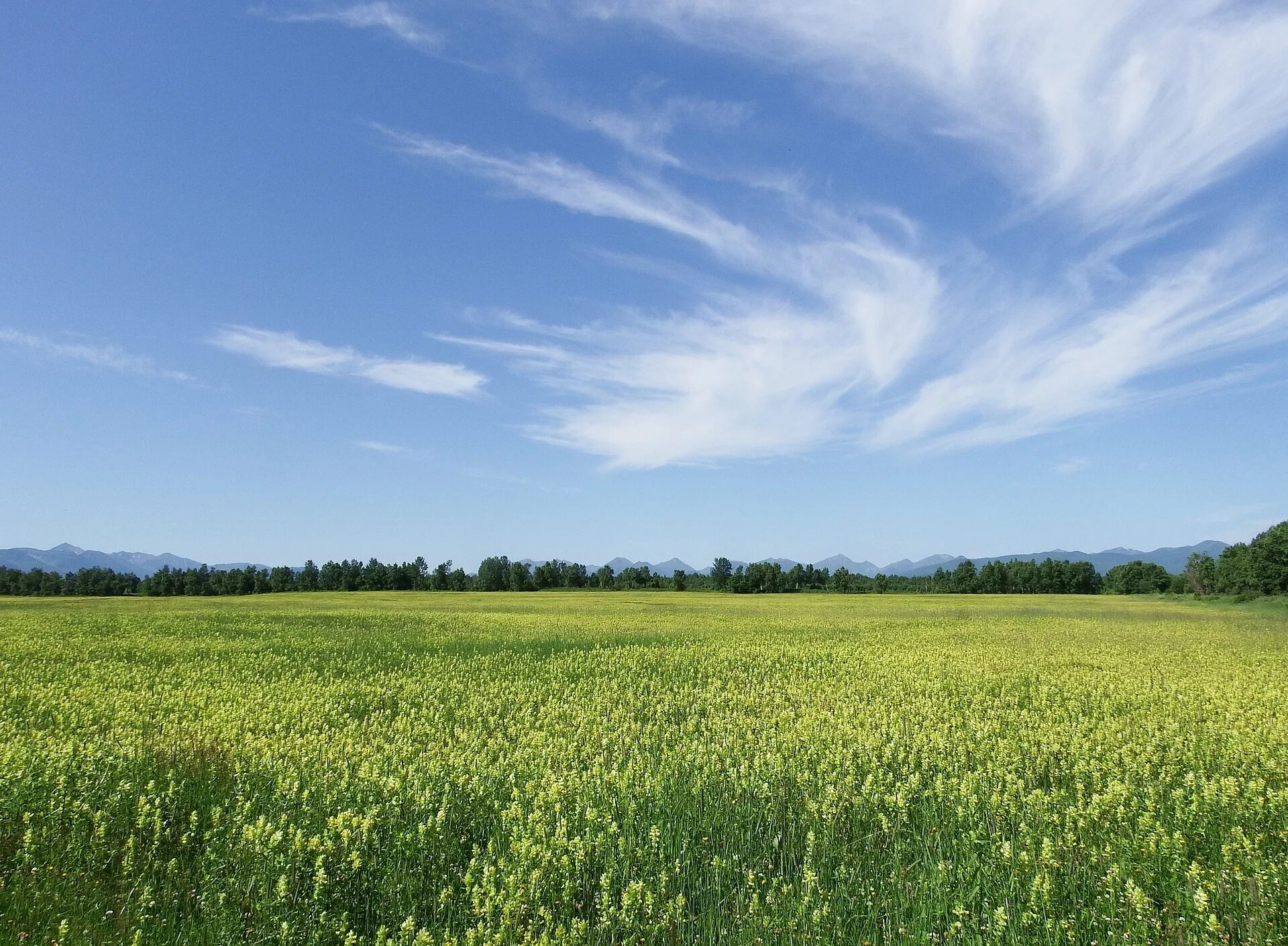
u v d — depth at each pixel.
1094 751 12.12
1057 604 81.06
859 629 42.38
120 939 6.33
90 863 7.65
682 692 20.00
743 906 7.01
